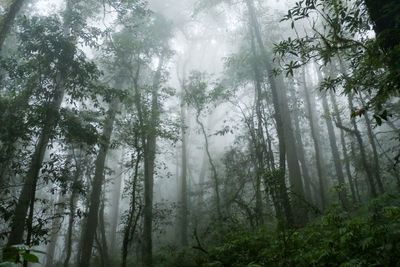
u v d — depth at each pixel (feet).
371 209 19.56
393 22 12.44
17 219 33.06
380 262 13.78
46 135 33.53
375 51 12.98
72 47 32.27
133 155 37.14
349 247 16.05
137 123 37.96
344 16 14.69
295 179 49.75
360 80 13.87
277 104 42.01
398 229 14.82
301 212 34.30
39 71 31.91
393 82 11.43
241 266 22.85
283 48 14.93
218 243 35.29
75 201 55.83
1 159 32.45
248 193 59.93
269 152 44.47
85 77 33.58
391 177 52.90
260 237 25.39
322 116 50.85
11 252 5.28
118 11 45.32
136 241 50.52
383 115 11.34
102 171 49.70
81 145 35.24
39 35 31.60
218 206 43.29
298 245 19.85
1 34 32.99
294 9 14.60
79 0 40.14
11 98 35.96
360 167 48.39
